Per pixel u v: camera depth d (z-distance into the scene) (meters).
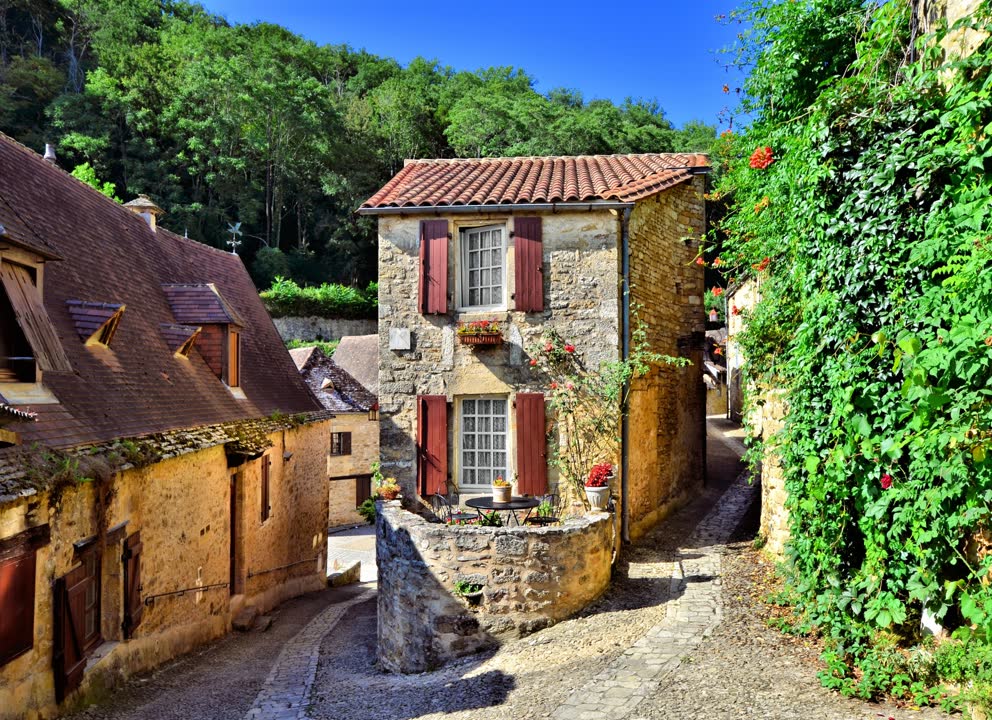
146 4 56.72
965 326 3.97
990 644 3.95
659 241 10.79
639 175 10.44
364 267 48.19
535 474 9.20
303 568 14.63
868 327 5.05
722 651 5.57
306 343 35.81
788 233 6.64
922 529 4.44
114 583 7.39
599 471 8.30
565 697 5.15
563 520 8.72
